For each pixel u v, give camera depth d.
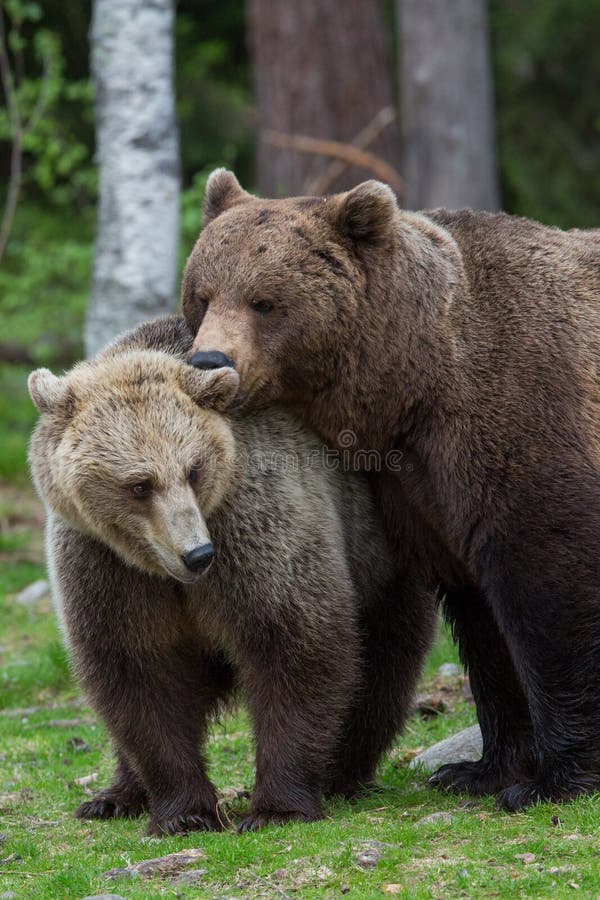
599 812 9.50
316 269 10.01
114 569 10.02
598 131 42.53
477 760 12.08
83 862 9.67
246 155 39.97
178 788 10.38
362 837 9.48
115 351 10.55
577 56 41.88
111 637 10.15
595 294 10.74
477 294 10.52
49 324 29.31
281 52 30.09
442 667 15.16
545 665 10.02
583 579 9.84
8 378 31.88
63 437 9.68
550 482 9.90
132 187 20.03
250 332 9.90
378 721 11.69
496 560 10.05
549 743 10.17
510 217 11.26
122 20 20.06
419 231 10.74
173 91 20.58
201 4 41.16
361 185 10.15
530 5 41.16
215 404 9.73
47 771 12.88
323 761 10.34
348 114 30.25
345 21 30.03
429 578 11.17
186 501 9.31
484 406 10.12
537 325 10.33
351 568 11.08
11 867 9.70
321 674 10.20
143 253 20.02
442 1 30.80
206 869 9.07
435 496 10.36
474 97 31.28
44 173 26.98
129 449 9.40
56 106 34.28
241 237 10.12
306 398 10.30
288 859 9.09
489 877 8.50
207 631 10.30
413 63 31.25
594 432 10.19
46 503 10.04
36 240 30.69
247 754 13.15
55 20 36.66
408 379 10.20
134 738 10.29
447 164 31.25
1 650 17.58
